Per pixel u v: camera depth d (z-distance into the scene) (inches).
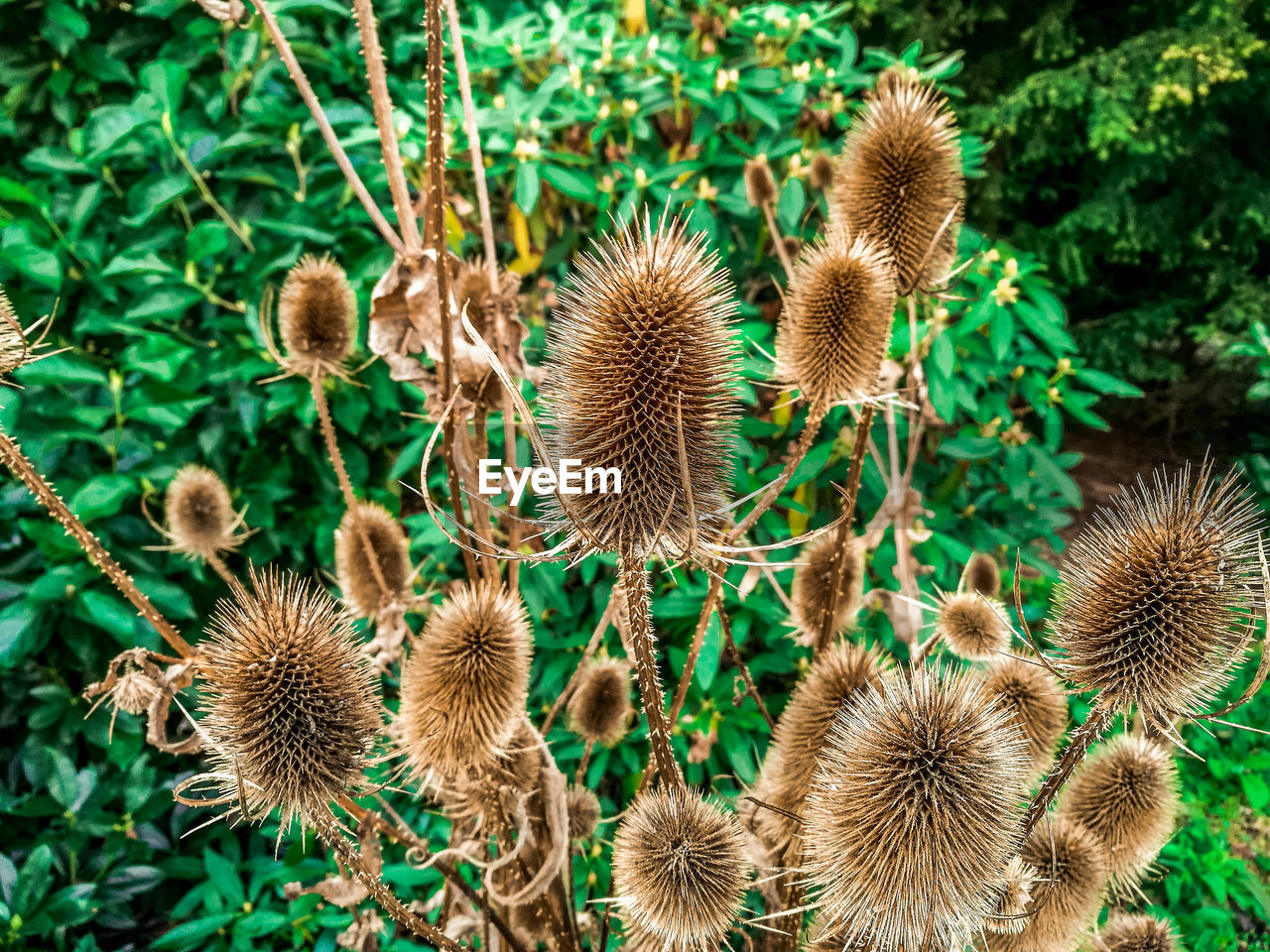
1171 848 23.0
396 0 23.1
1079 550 10.0
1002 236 44.1
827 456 19.6
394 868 19.2
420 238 12.7
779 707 21.1
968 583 17.5
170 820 21.7
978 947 10.8
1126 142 37.4
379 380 21.4
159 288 20.1
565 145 22.8
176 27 21.8
